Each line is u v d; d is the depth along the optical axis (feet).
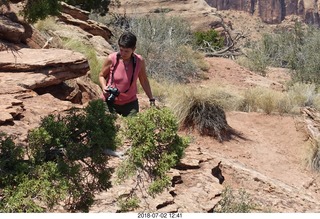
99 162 10.04
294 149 28.17
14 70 21.66
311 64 60.44
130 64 15.26
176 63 54.19
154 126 10.06
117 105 15.46
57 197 9.19
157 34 62.75
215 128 26.55
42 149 9.80
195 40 75.87
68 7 51.67
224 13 442.50
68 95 23.16
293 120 31.96
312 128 29.30
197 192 16.06
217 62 61.93
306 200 20.03
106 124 10.33
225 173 20.67
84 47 35.01
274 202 18.67
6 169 9.46
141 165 9.98
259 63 72.69
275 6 451.53
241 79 56.13
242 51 81.61
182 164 18.06
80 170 10.12
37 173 9.30
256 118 32.63
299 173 24.80
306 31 81.35
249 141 27.71
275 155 26.50
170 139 10.15
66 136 10.01
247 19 438.40
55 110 18.13
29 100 19.04
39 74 21.68
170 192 15.30
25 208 9.03
